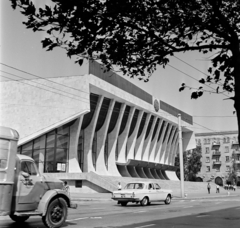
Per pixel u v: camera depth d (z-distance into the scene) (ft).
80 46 14.82
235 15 16.39
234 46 14.49
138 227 35.96
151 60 16.76
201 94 16.20
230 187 220.64
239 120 12.84
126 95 161.27
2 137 31.40
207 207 67.15
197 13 15.79
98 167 156.97
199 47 15.56
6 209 31.53
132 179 146.00
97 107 149.79
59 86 137.59
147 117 190.80
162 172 232.53
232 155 292.20
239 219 44.65
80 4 13.60
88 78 134.00
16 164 33.86
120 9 14.07
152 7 15.02
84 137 151.53
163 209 61.36
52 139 139.03
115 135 168.35
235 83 13.58
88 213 51.78
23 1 13.56
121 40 15.38
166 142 225.35
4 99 143.43
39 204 33.83
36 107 138.82
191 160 281.95
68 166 139.64
